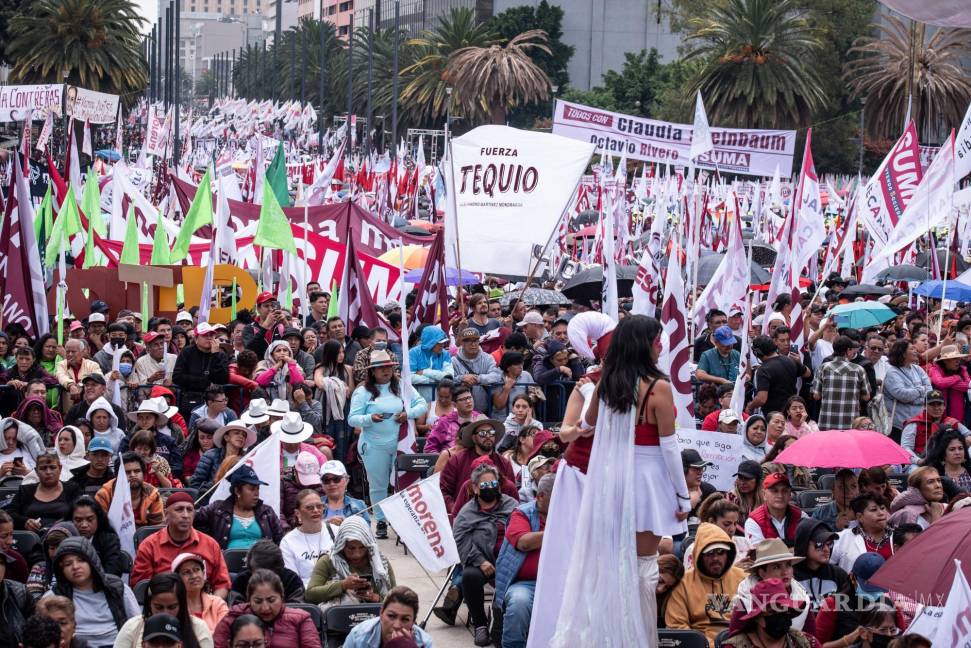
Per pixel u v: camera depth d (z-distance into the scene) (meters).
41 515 19.11
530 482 19.14
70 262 40.81
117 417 24.17
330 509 19.75
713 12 131.88
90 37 141.38
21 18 142.38
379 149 193.50
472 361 25.44
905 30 117.38
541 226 34.19
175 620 13.30
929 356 26.25
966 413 27.33
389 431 23.23
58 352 27.11
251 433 21.25
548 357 26.95
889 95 120.25
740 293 33.47
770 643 13.33
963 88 116.62
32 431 22.03
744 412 26.36
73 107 81.56
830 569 15.71
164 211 57.59
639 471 11.16
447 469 19.94
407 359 23.25
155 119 87.38
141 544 16.88
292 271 35.78
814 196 35.75
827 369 25.67
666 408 11.04
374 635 14.20
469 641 18.06
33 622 12.79
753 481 18.92
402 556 22.34
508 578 16.27
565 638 11.24
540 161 34.12
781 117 127.75
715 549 15.31
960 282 35.91
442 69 167.88
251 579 14.35
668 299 22.17
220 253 37.44
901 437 24.64
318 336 28.91
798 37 125.88
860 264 52.62
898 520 18.02
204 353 25.67
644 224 66.44
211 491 19.75
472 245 34.31
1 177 64.75
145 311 31.45
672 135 44.16
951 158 28.48
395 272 36.19
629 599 11.05
